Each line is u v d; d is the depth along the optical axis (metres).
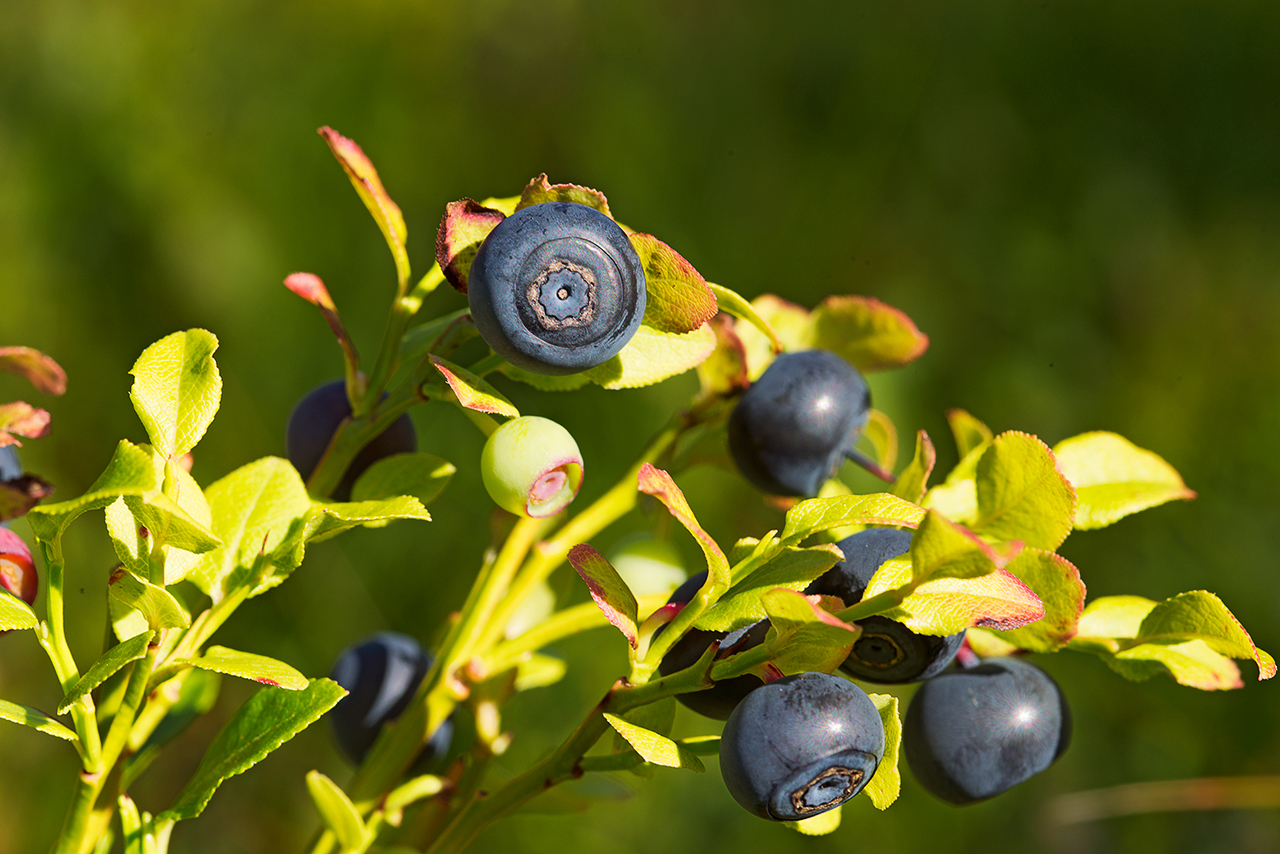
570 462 0.14
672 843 0.33
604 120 0.42
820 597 0.13
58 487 0.36
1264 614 0.38
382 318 0.38
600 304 0.13
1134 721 0.36
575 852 0.32
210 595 0.14
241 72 0.40
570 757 0.14
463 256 0.14
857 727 0.13
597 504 0.16
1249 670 0.37
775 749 0.13
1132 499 0.15
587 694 0.33
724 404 0.16
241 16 0.40
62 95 0.38
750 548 0.14
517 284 0.13
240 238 0.37
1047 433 0.40
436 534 0.35
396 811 0.15
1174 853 0.36
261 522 0.14
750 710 0.13
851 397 0.16
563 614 0.15
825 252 0.41
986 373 0.41
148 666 0.13
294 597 0.34
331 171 0.39
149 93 0.39
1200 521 0.39
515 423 0.14
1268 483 0.40
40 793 0.32
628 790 0.16
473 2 0.42
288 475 0.14
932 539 0.13
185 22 0.40
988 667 0.15
